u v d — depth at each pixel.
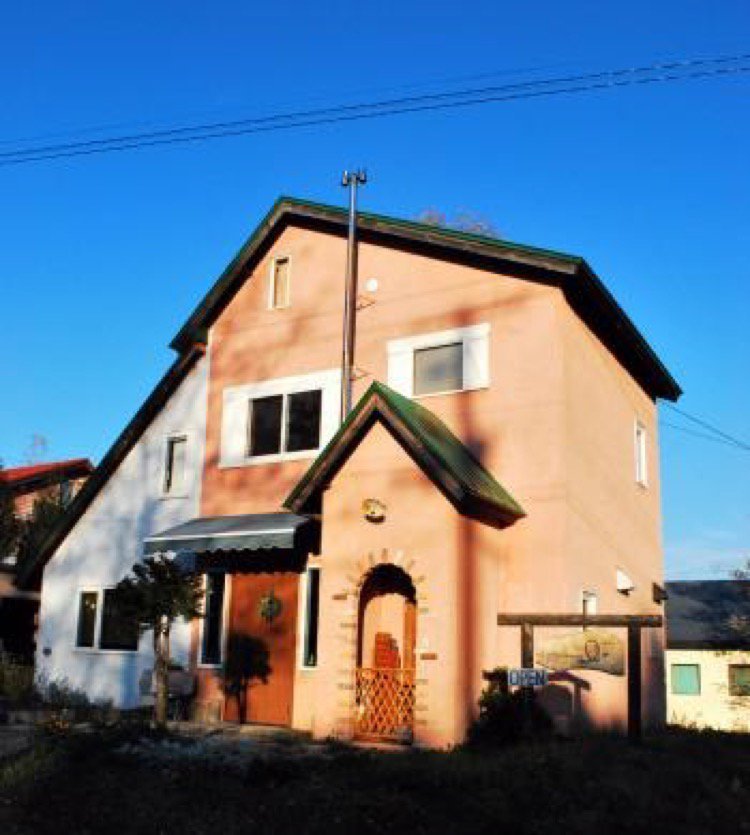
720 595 43.41
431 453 16.09
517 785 12.12
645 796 12.40
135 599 15.88
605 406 20.42
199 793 11.98
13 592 28.52
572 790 12.27
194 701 19.89
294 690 18.70
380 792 11.80
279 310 21.48
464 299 19.06
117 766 12.88
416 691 15.73
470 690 15.83
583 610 17.98
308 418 20.53
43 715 18.59
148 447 22.84
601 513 19.47
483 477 17.25
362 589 16.97
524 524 17.56
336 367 20.36
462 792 11.91
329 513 17.34
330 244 21.17
